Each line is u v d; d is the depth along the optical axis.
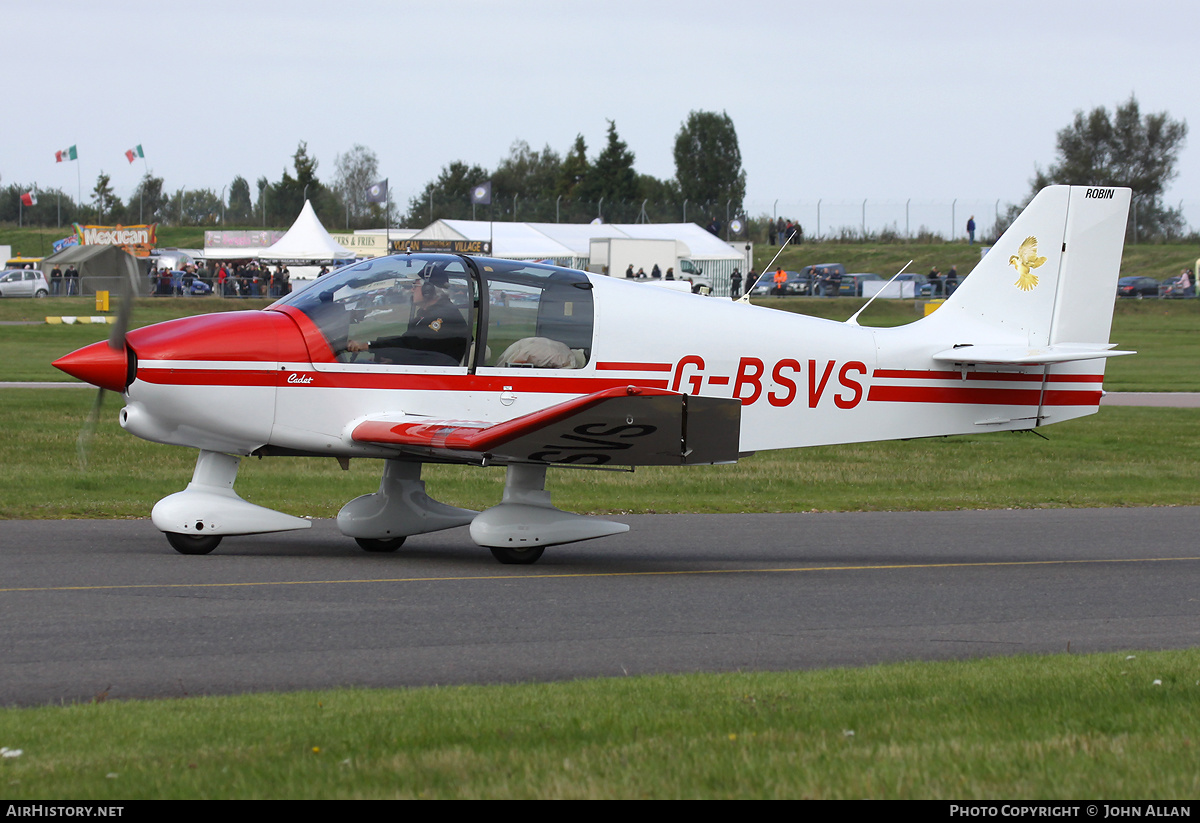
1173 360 99.25
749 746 11.84
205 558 24.05
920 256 189.12
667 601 21.48
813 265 172.00
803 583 23.78
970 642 18.94
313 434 24.56
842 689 14.55
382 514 25.72
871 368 27.80
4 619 18.27
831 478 40.72
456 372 24.94
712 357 26.59
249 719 12.84
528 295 25.44
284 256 141.25
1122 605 22.28
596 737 12.22
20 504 30.34
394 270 25.14
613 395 20.62
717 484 38.62
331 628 18.45
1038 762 11.38
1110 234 28.97
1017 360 27.06
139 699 14.30
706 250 148.38
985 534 30.89
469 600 20.94
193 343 23.84
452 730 12.38
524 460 23.95
